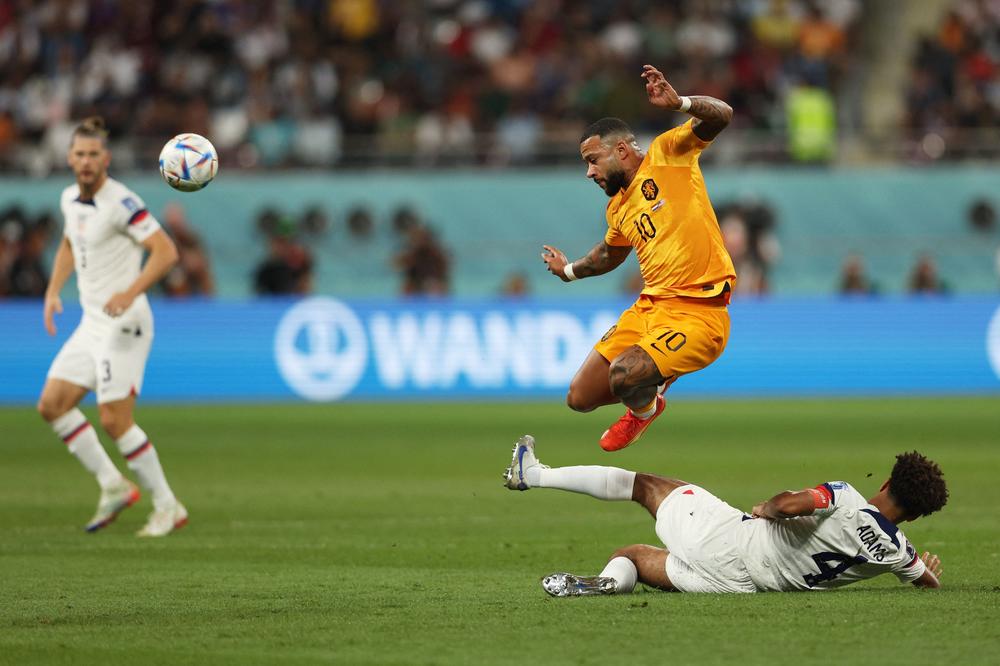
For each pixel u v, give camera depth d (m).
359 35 102.44
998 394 86.69
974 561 29.95
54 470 51.03
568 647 20.73
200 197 90.38
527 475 26.53
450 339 83.25
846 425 66.88
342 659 20.20
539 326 84.00
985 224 95.75
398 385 82.81
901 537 24.48
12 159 90.62
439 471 50.12
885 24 108.56
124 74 96.94
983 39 109.25
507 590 26.53
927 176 95.94
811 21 107.06
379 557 31.55
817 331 86.56
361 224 91.38
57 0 100.56
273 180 91.06
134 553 32.28
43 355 79.62
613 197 29.53
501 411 75.56
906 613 22.97
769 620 22.44
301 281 85.38
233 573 29.14
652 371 28.47
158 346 80.94
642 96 96.44
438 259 88.31
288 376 81.88
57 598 25.94
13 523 37.94
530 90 99.56
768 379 86.06
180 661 20.23
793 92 98.06
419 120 97.88
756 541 24.56
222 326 81.56
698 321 28.66
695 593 24.88
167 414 73.62
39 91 96.25
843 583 24.75
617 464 51.19
